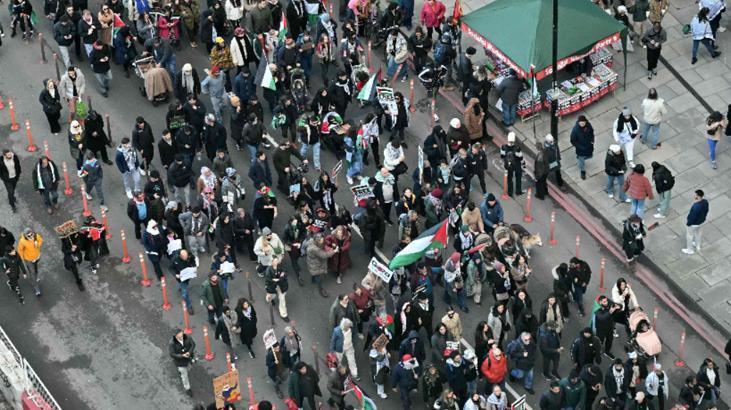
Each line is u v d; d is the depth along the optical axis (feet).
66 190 235.20
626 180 225.76
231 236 219.00
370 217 220.23
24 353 214.07
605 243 227.81
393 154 228.63
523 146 241.76
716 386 201.57
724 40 258.16
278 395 207.41
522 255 216.95
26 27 258.78
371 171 237.66
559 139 242.78
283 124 237.45
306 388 198.90
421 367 204.44
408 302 208.33
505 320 207.82
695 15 263.08
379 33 257.75
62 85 242.58
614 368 200.64
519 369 206.28
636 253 221.87
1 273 224.33
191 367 211.61
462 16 246.47
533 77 237.04
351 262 224.53
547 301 205.87
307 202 225.35
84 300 220.64
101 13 249.14
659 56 253.03
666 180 224.94
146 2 254.47
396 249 219.41
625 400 202.80
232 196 221.05
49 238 228.84
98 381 210.38
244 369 211.41
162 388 209.36
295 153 229.86
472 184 235.61
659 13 252.62
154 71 244.63
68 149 242.17
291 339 202.90
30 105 249.14
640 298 220.84
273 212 223.10
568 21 240.94
